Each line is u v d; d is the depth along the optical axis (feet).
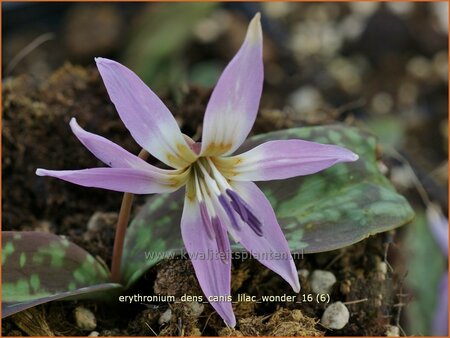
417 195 0.81
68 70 0.75
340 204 0.55
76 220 0.67
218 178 0.46
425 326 0.68
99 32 1.17
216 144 0.45
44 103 0.72
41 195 0.68
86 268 0.55
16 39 1.17
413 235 0.73
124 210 0.52
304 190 0.56
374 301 0.60
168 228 0.56
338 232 0.53
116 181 0.44
